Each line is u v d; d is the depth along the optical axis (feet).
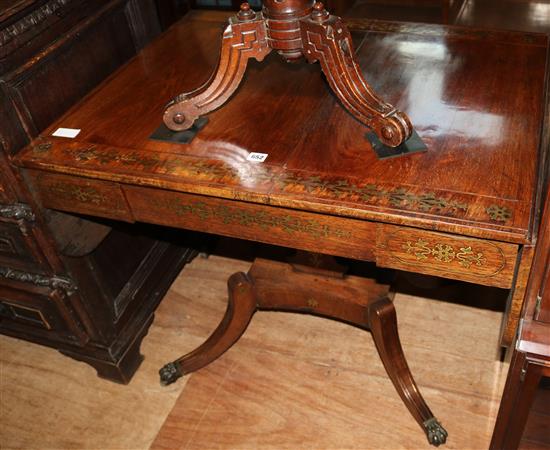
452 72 4.17
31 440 5.26
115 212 4.05
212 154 3.72
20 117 4.01
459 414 5.03
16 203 4.32
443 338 5.62
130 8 4.90
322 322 5.89
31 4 3.94
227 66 3.67
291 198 3.31
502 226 2.98
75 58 4.42
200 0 6.59
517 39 4.44
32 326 5.46
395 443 4.89
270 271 5.09
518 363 3.41
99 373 5.62
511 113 3.70
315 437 4.99
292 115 3.98
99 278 5.19
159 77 4.58
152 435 5.18
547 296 3.14
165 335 5.99
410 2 7.13
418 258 3.34
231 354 5.70
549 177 2.74
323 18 3.39
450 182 3.26
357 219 3.32
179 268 6.36
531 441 4.17
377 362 5.49
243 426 5.14
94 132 4.08
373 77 4.23
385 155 3.49
